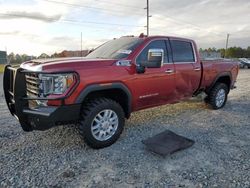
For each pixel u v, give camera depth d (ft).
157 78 15.38
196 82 18.69
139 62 14.30
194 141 13.48
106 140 12.95
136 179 9.91
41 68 11.47
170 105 22.31
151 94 15.30
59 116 11.35
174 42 17.02
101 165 11.06
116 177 10.05
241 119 18.49
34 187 9.34
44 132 15.02
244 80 49.21
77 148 12.87
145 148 12.88
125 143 13.57
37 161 11.40
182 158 11.74
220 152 12.44
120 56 14.28
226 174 10.29
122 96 14.08
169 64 16.33
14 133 14.94
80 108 11.88
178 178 9.98
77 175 10.20
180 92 17.60
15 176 10.06
